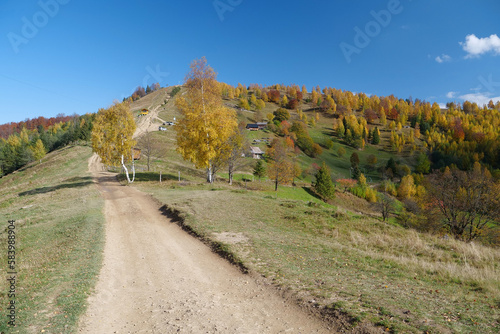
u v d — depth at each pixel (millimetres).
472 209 25594
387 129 185375
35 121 181375
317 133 170250
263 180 70562
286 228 17547
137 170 58500
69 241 15352
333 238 16312
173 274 11094
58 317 7188
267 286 9180
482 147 124750
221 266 11719
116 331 6918
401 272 10281
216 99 36094
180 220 19234
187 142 35875
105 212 22453
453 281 9430
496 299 7680
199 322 7141
